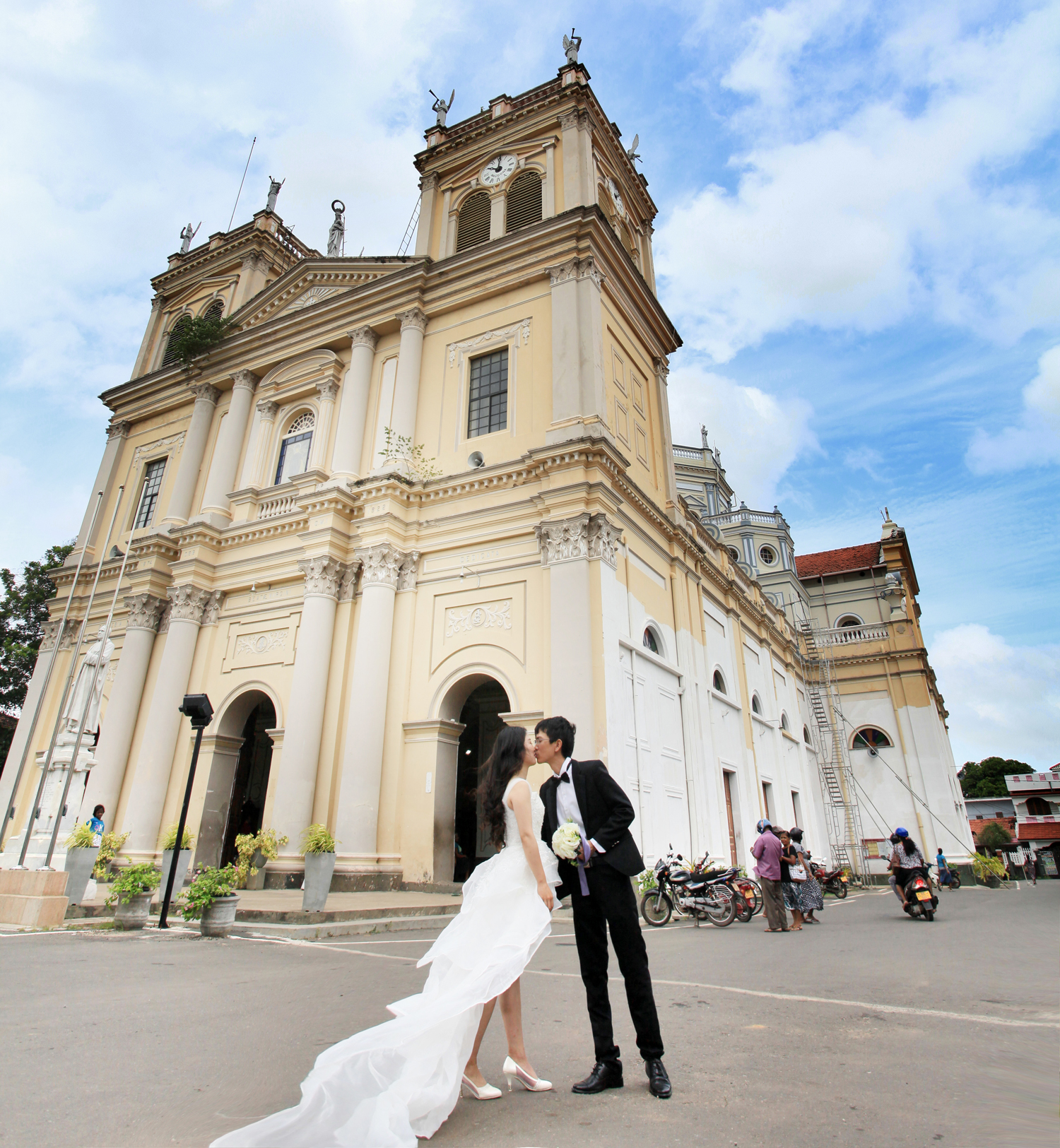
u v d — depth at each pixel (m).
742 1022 4.29
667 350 21.91
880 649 31.98
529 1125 2.66
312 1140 2.24
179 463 21.58
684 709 17.05
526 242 17.52
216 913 8.70
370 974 6.14
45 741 20.47
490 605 14.80
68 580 22.47
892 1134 2.54
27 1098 2.93
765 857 10.33
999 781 59.22
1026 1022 4.24
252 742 21.20
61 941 7.82
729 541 35.84
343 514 16.77
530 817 3.25
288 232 26.88
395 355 18.86
